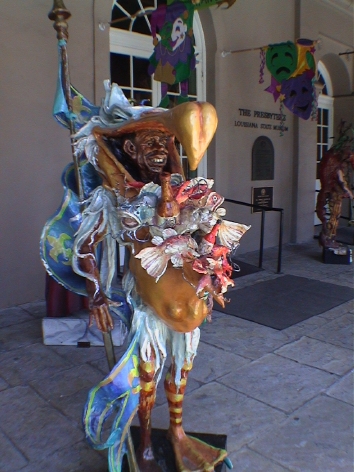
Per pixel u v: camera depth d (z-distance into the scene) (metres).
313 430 2.84
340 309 5.04
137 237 1.91
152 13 4.89
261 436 2.77
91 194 2.08
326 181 6.98
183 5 4.57
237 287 5.80
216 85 6.88
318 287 5.83
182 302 1.86
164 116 1.73
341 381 3.44
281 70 6.10
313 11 8.37
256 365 3.69
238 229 1.93
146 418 2.15
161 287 1.87
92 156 2.06
